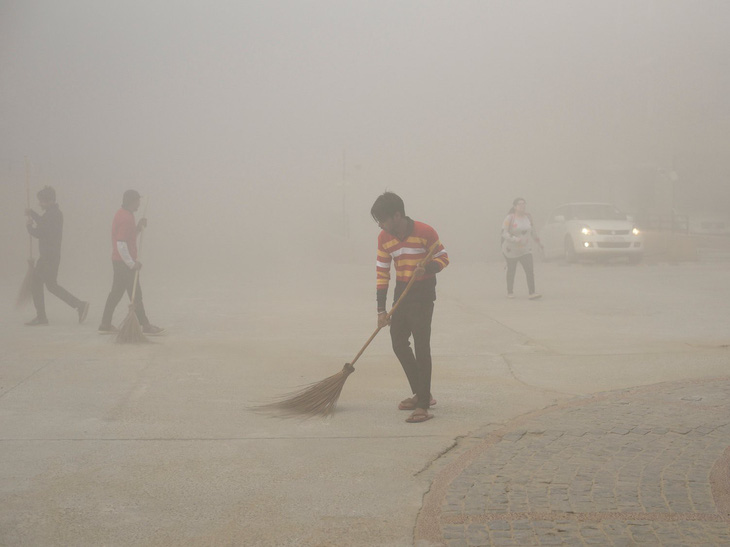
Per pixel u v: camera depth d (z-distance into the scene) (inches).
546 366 304.5
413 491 171.6
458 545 141.6
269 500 166.6
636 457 189.6
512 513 155.6
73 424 225.3
